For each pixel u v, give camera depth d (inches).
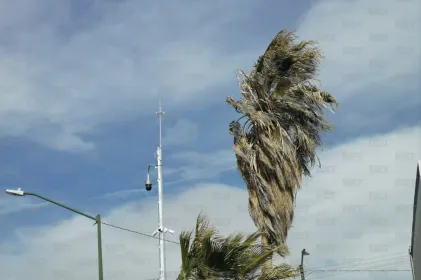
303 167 640.4
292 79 645.3
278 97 639.8
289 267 492.4
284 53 648.4
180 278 462.6
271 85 649.0
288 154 608.4
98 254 803.4
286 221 600.1
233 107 642.8
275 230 592.1
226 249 462.9
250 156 609.9
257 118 620.7
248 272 471.8
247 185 611.5
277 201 598.5
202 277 463.5
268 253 477.1
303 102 636.1
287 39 654.5
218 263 463.5
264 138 613.3
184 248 467.8
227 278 469.1
